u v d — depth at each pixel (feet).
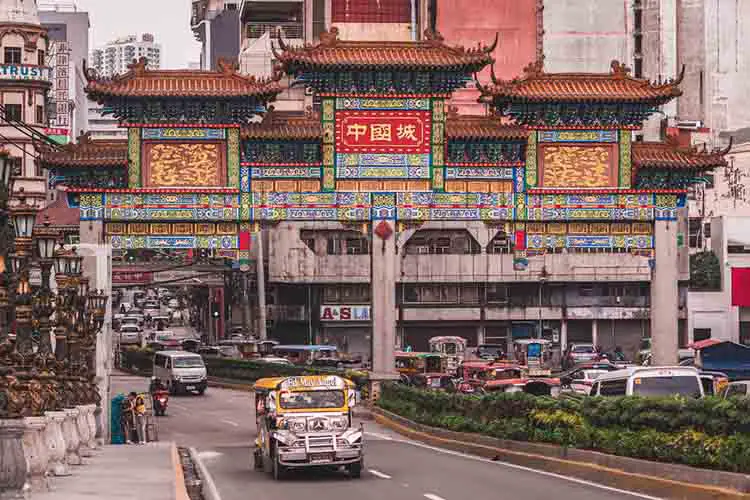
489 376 279.49
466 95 460.14
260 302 403.75
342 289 425.69
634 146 235.40
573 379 264.52
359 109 228.22
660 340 234.58
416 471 135.74
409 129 229.04
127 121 223.92
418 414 205.16
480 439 164.04
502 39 467.93
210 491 119.44
